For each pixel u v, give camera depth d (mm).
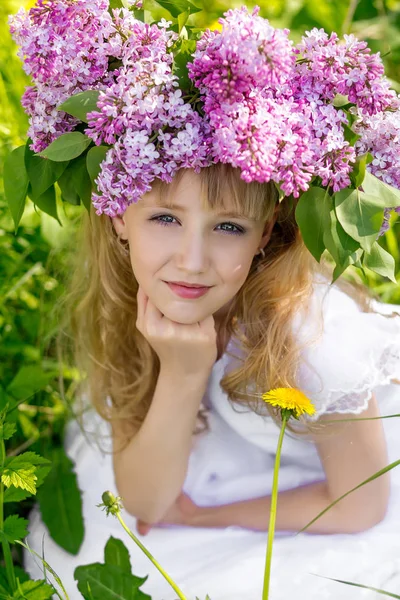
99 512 1929
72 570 1821
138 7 1478
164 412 1735
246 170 1217
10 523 1373
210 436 1909
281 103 1301
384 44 2986
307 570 1643
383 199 1368
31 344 2283
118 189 1321
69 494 1938
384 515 1742
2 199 2186
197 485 1900
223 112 1240
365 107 1347
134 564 1785
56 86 1417
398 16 3068
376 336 1700
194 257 1423
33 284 2316
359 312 1821
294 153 1264
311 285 1726
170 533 1841
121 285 1846
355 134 1355
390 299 2424
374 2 3086
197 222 1406
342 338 1693
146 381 1940
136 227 1476
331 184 1336
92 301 1931
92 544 1864
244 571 1661
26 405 2207
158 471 1772
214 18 2957
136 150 1278
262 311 1715
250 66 1202
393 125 1361
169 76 1277
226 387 1774
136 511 1834
